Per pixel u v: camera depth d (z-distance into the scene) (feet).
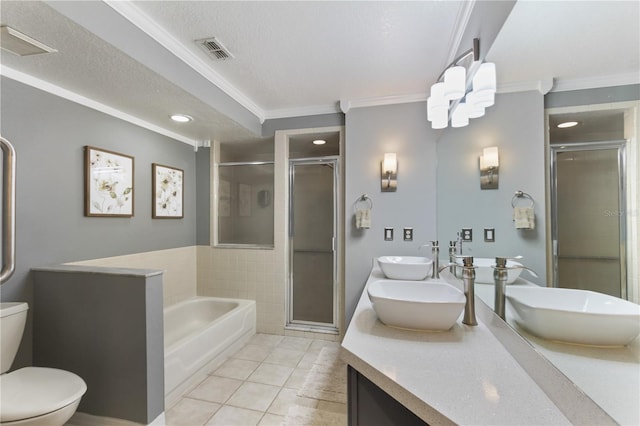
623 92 1.99
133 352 5.76
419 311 3.88
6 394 4.77
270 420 6.19
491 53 4.16
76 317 6.06
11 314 5.51
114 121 8.25
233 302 10.83
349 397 3.38
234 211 11.74
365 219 9.36
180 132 10.43
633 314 1.89
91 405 5.96
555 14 2.76
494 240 4.49
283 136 10.69
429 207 9.10
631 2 1.91
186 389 7.27
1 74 5.86
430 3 5.11
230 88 8.56
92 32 4.70
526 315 3.05
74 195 7.25
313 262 11.03
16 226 6.10
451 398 2.53
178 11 5.30
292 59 6.99
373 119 9.50
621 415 1.89
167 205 10.22
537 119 3.22
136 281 5.75
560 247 2.78
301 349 9.59
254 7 5.20
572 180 2.63
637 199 1.88
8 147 5.03
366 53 6.72
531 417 2.31
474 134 5.29
